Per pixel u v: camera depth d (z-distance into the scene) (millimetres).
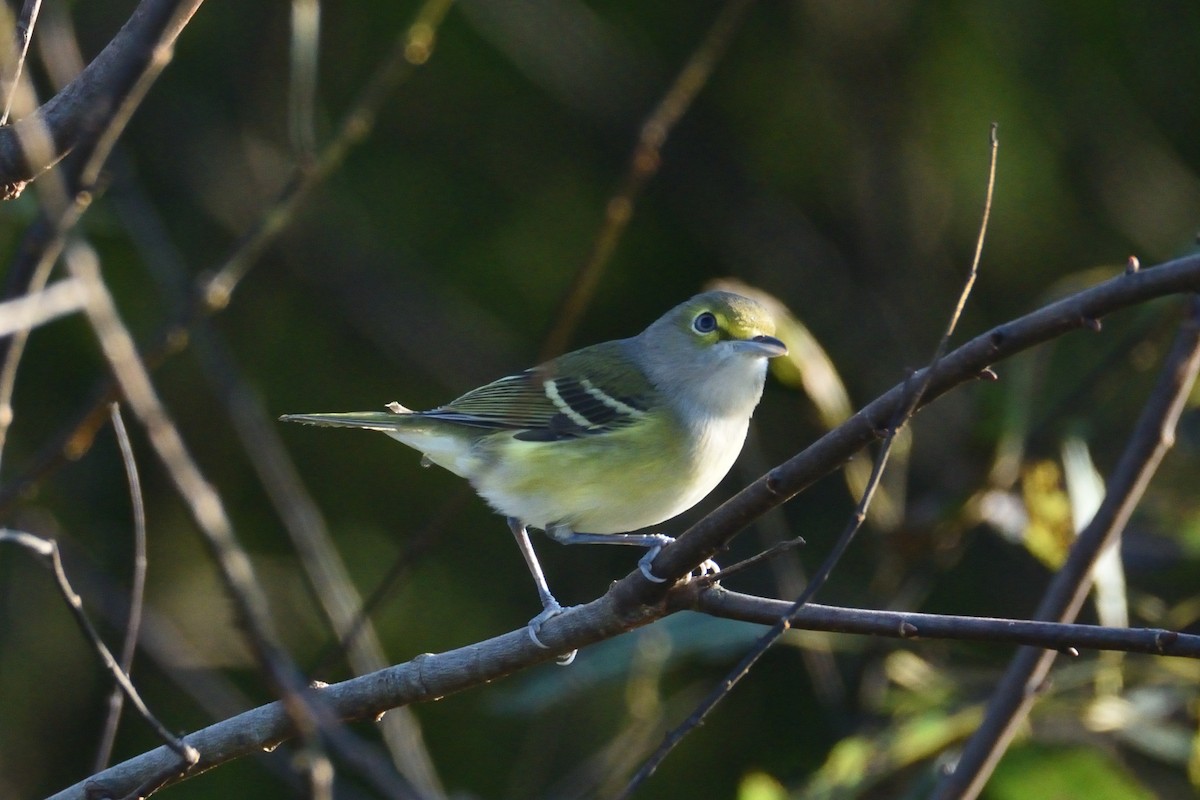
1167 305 9445
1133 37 14312
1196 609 9047
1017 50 14344
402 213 14891
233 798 11812
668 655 9039
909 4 14539
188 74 15117
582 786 10461
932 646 9891
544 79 15008
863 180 15266
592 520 8773
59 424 13031
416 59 8172
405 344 14500
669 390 8773
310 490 13664
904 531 9734
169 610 12797
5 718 12344
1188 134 14883
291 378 14250
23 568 12883
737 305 8844
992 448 9469
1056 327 4547
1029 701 6441
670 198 15242
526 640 5727
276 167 15133
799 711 12336
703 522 5219
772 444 14500
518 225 14867
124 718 12414
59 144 5285
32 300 3928
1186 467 10086
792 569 10664
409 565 7176
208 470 13375
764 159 15398
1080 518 8664
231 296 14344
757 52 15195
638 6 15383
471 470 8844
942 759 8484
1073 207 14539
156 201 14852
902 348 15133
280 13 15031
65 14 6211
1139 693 8430
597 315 14602
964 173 14375
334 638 7891
